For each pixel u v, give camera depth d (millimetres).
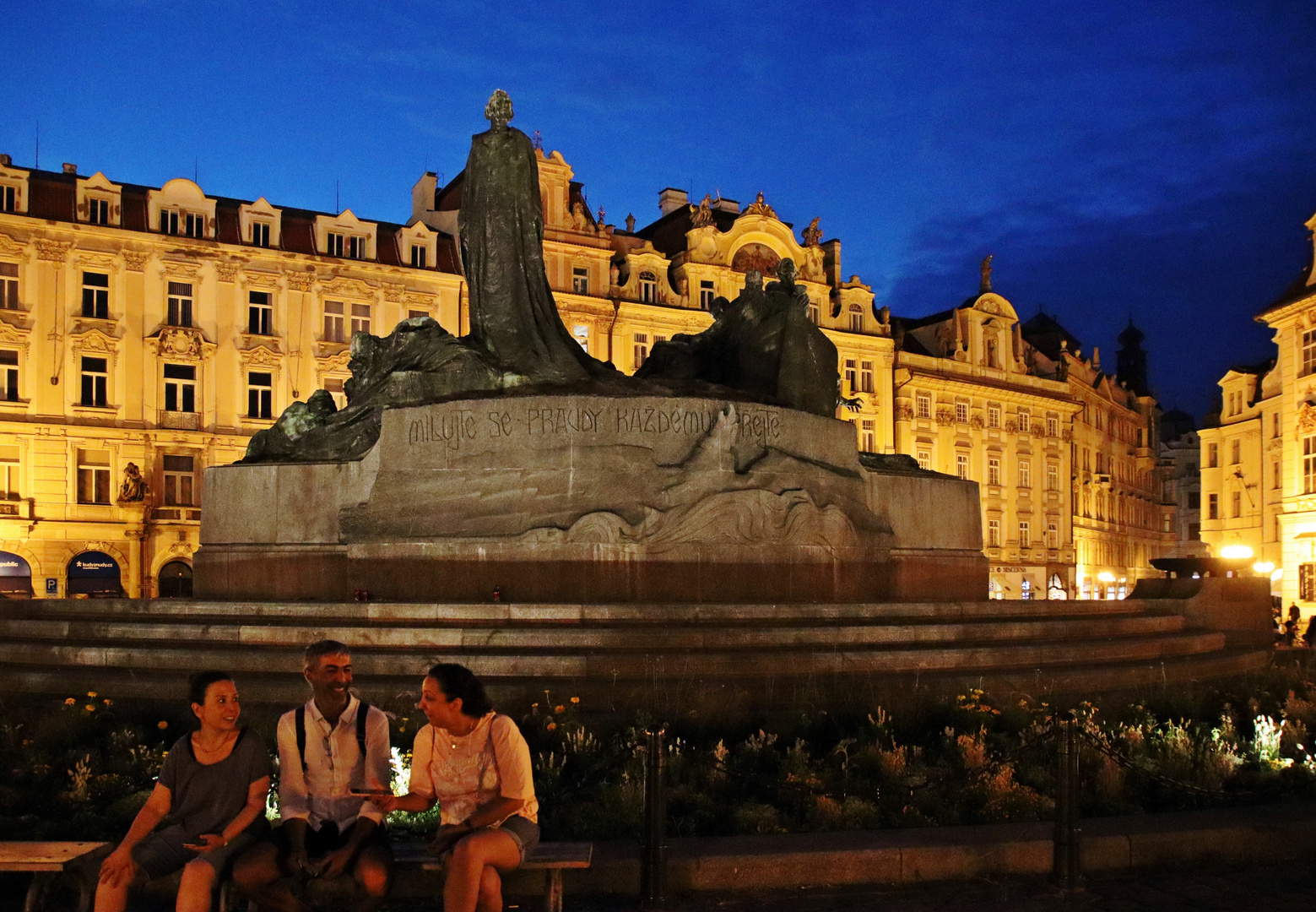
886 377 48625
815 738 8641
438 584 11531
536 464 11781
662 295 44406
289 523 12258
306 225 38594
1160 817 6945
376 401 12742
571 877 6016
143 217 35719
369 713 5180
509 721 5141
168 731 8461
